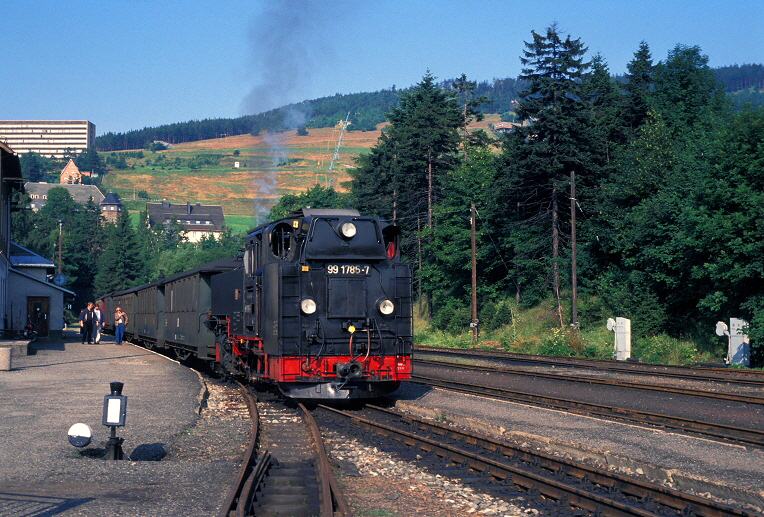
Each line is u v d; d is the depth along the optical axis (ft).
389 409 48.57
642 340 114.11
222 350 69.15
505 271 172.76
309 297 47.55
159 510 23.41
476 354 110.73
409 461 32.19
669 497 24.13
